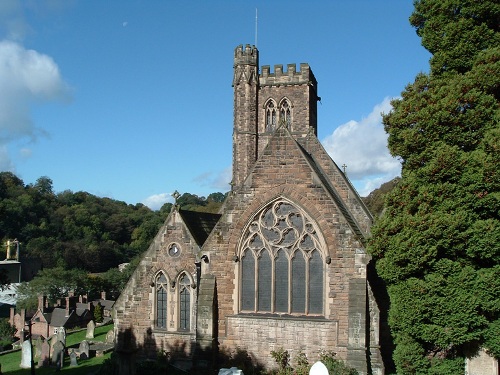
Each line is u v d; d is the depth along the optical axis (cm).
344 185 3916
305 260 3297
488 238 2522
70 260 16325
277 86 5878
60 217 18962
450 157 2611
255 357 3312
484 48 2873
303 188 3312
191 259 3938
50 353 5497
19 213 17362
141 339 4000
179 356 3888
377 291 3444
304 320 3238
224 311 3397
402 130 2858
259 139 5903
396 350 2850
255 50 5962
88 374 4334
